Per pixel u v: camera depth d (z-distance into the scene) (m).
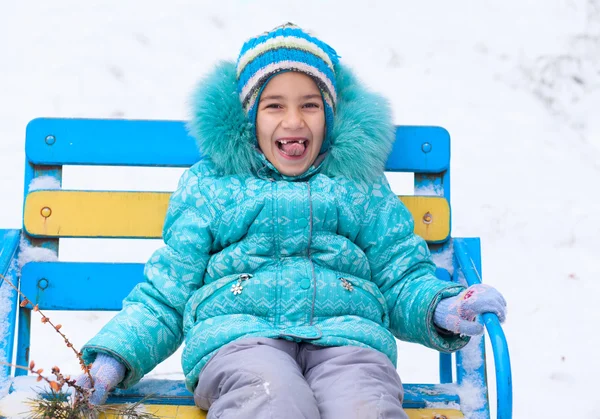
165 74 4.82
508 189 4.49
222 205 2.56
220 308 2.39
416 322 2.42
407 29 5.21
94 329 3.77
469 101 4.86
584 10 5.39
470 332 2.25
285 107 2.60
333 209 2.55
